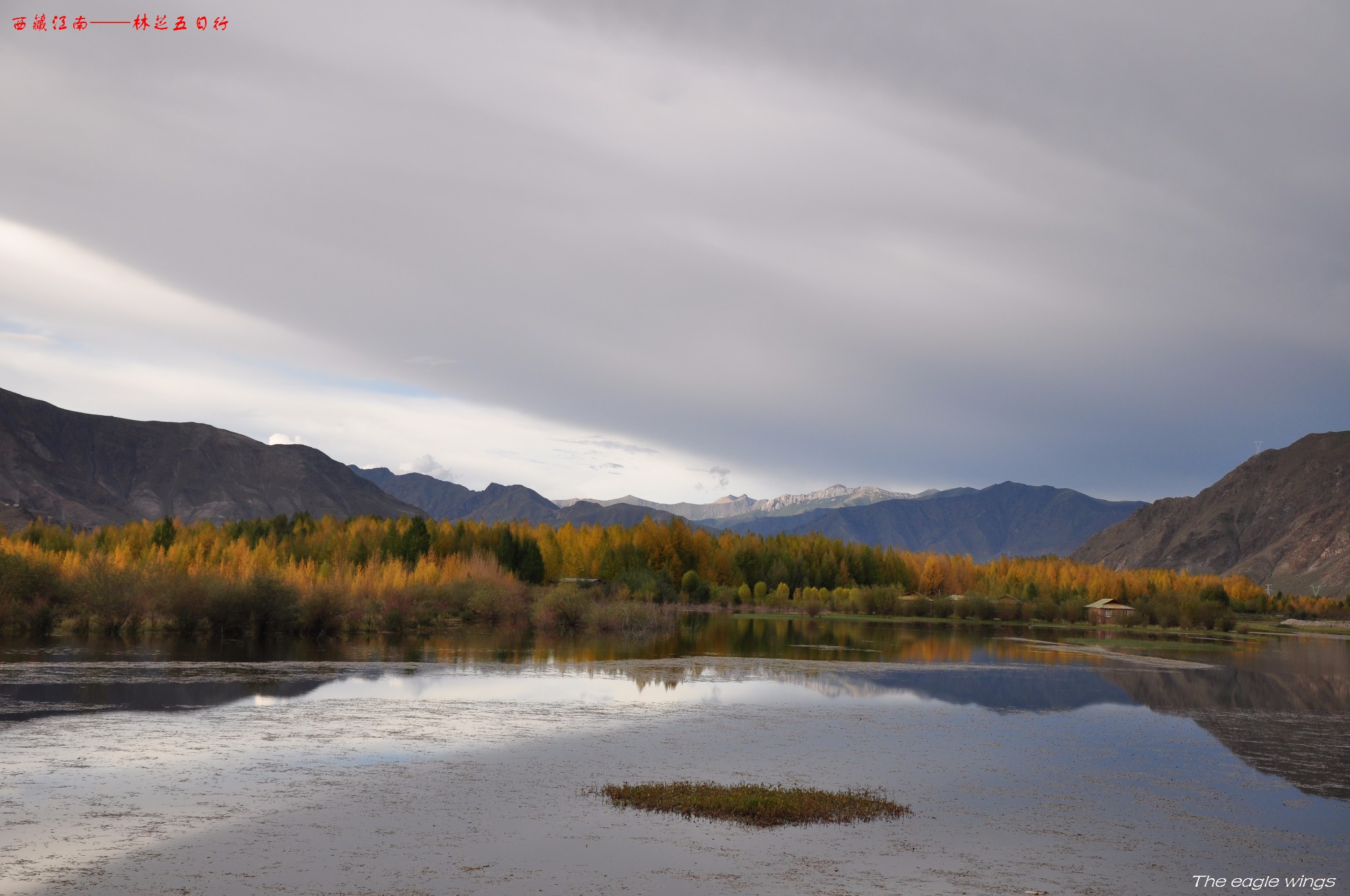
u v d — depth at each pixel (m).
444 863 19.47
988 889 19.08
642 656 67.62
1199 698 52.66
